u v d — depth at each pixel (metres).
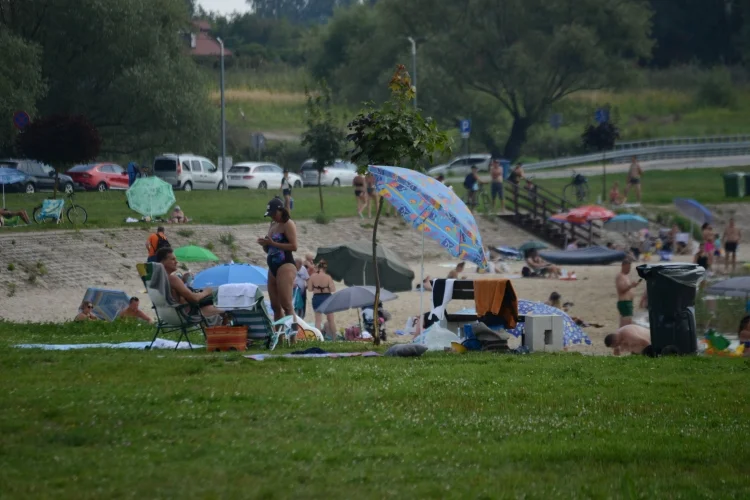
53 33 190.25
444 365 41.50
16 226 114.19
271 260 51.09
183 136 199.88
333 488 23.27
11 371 37.22
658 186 189.75
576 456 26.61
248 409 31.00
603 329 80.88
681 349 47.94
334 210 147.25
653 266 48.16
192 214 137.88
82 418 29.05
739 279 70.19
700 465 26.12
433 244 134.12
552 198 173.75
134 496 22.34
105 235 112.88
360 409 31.55
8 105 170.12
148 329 61.19
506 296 49.84
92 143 132.00
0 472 23.75
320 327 74.25
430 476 24.36
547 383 37.12
